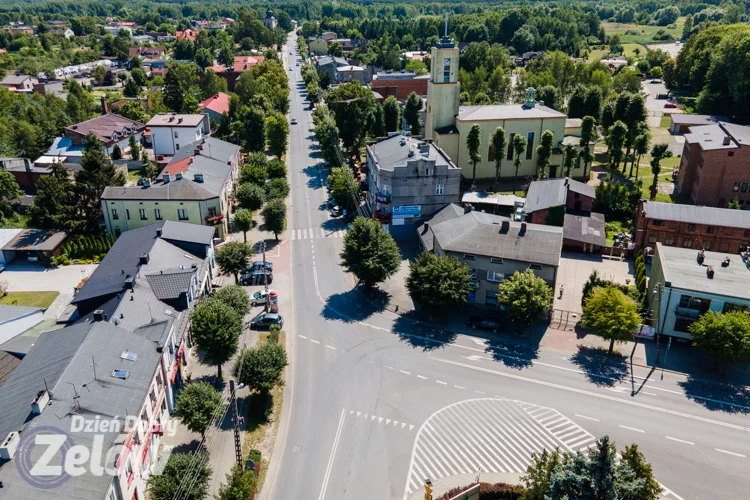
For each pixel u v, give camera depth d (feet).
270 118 488.44
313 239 336.90
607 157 467.93
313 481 165.68
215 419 177.37
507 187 404.57
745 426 186.09
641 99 440.45
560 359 221.87
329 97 472.44
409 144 336.49
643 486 120.37
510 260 244.01
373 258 255.91
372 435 183.83
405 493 161.79
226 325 196.75
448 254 255.50
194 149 388.78
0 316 215.51
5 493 119.14
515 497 154.51
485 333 240.12
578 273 287.69
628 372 213.46
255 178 392.68
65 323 212.23
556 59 638.94
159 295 215.72
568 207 341.21
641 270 267.18
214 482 162.81
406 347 230.68
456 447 178.60
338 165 432.25
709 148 350.43
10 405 147.54
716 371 213.46
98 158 337.31
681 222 292.61
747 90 497.05
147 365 169.78
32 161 479.82
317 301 267.80
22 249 302.86
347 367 218.18
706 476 166.30
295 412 194.39
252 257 311.06
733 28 611.06
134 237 268.21
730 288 218.18
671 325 227.61
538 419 190.08
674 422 188.14
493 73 620.90
